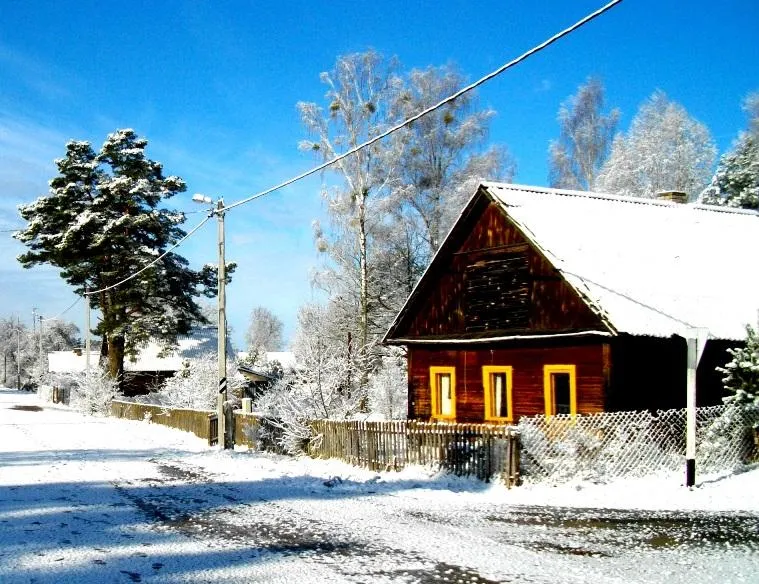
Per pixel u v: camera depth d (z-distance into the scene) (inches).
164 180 2175.2
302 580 354.3
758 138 1786.4
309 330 1770.4
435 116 1715.1
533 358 879.7
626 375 791.1
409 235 1755.7
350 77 1571.1
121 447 1056.8
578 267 838.5
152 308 2080.5
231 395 1509.6
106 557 399.5
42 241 2050.9
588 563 384.8
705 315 843.4
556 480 628.4
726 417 680.4
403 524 485.4
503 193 943.0
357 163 1562.5
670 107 2143.2
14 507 555.5
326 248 1612.9
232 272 2256.4
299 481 679.7
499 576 361.4
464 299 975.6
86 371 2085.4
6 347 5949.8
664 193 1218.0
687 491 597.6
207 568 376.5
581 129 2050.9
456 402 981.8
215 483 676.7
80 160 2096.5
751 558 395.2
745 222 1155.3
